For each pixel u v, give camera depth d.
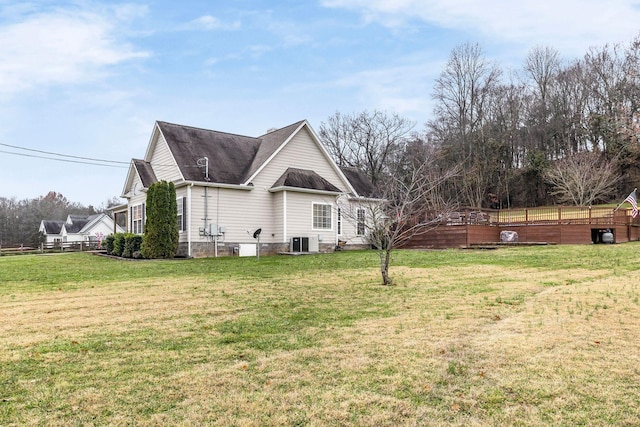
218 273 11.30
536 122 40.94
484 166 39.53
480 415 3.16
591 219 19.66
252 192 18.98
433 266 12.14
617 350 4.47
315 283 9.35
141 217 20.47
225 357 4.45
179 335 5.29
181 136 19.20
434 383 3.72
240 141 21.02
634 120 33.38
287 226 19.14
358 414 3.18
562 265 11.60
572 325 5.43
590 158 32.53
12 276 11.34
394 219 10.54
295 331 5.42
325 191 19.92
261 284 9.29
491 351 4.50
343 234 21.69
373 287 8.76
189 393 3.57
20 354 4.58
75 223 61.81
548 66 41.22
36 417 3.17
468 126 39.78
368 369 4.05
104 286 9.33
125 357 4.47
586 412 3.18
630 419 3.07
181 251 17.72
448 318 5.97
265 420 3.11
